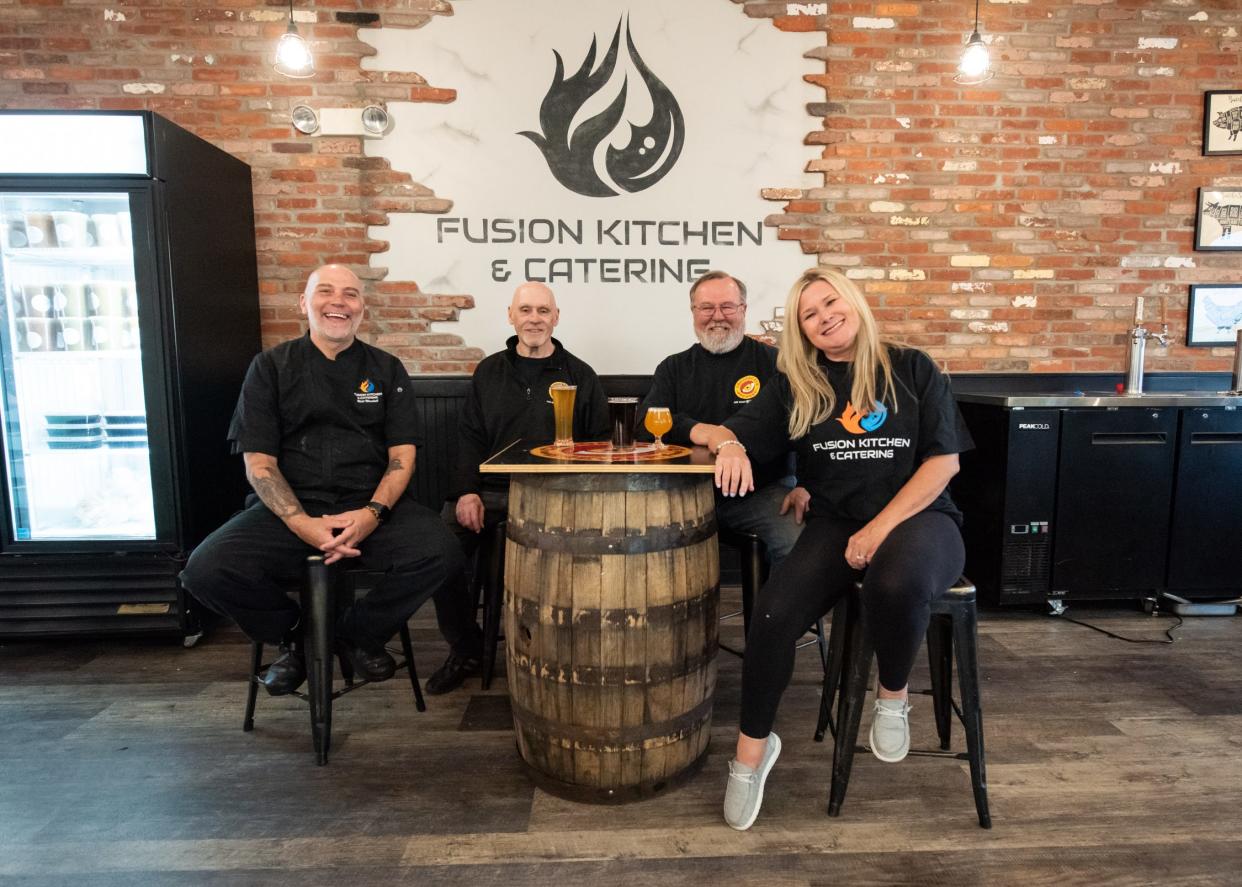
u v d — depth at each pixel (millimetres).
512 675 1633
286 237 2938
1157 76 3037
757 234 3049
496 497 2305
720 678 2211
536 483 1552
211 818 1515
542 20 2893
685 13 2922
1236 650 2363
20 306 2461
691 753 1633
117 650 2436
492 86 2914
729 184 3018
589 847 1419
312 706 1725
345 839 1445
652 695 1521
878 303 3102
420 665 2326
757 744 1455
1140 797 1565
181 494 2377
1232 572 2662
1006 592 2641
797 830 1467
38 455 2529
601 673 1489
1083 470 2596
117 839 1446
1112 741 1797
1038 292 3119
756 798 1461
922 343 3127
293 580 1901
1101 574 2643
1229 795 1574
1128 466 2602
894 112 3006
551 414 2420
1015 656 2316
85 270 2600
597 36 2910
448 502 2430
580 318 3049
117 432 2584
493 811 1539
